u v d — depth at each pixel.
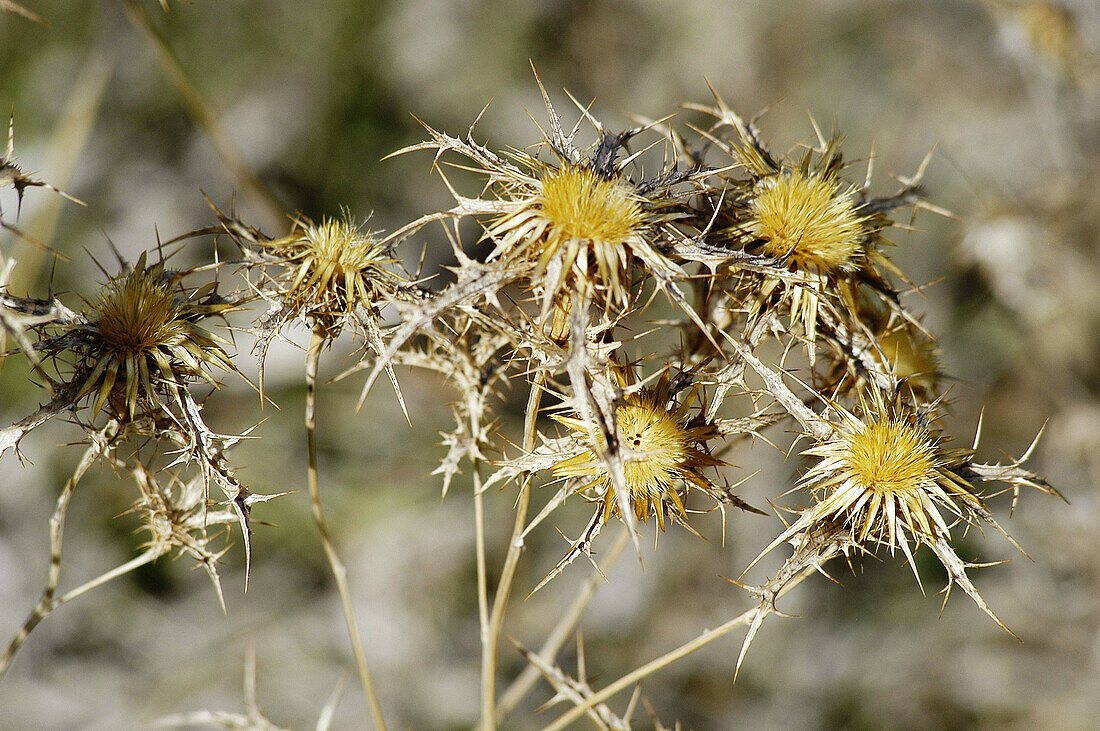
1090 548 1.02
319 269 0.59
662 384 0.59
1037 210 1.01
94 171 1.17
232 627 1.07
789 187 0.59
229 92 1.26
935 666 1.09
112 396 0.58
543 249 0.57
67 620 1.02
